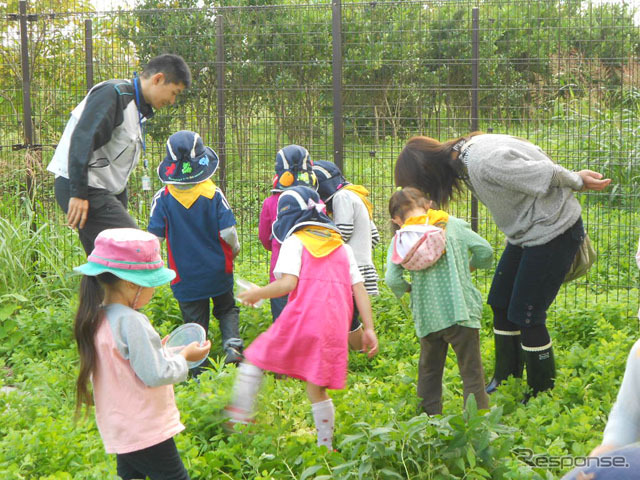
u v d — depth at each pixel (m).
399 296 4.68
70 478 3.55
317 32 8.10
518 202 4.64
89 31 7.71
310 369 4.06
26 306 6.67
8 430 4.24
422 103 8.41
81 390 3.26
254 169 8.81
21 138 8.30
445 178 4.89
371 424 4.13
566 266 4.72
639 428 2.19
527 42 8.00
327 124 8.45
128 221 5.41
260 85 8.52
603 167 9.32
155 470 3.32
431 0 7.25
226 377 4.57
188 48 8.48
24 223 7.18
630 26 7.90
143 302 3.39
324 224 4.33
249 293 4.10
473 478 3.59
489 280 7.33
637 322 6.07
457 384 5.04
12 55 8.15
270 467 3.95
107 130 5.19
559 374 4.99
